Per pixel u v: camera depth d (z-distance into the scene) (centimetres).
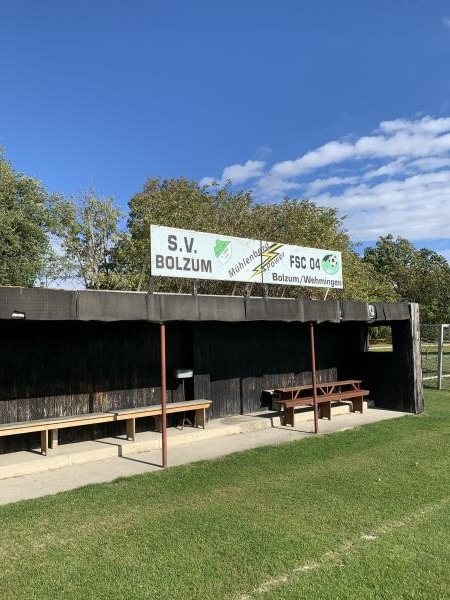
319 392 1162
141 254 2133
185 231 822
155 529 485
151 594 370
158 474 672
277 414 1061
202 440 884
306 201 2320
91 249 2366
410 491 593
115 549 443
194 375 986
